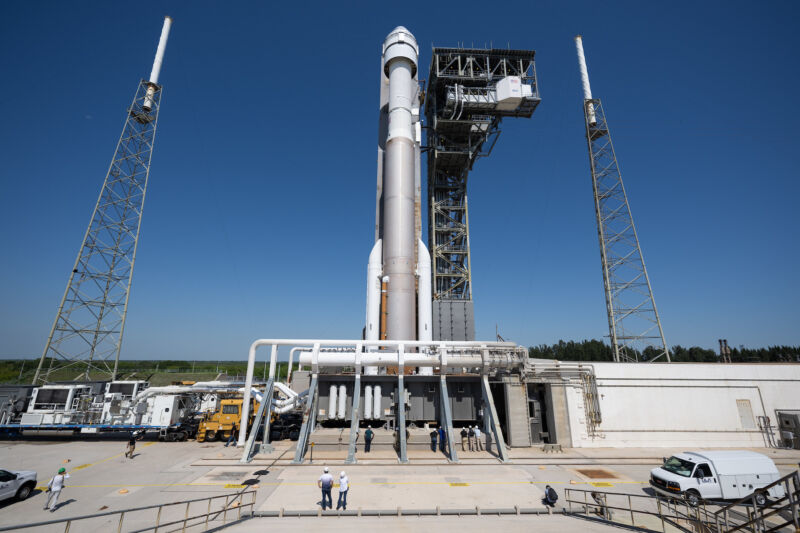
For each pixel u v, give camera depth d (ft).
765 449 99.76
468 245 181.57
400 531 44.91
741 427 102.89
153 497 59.16
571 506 55.72
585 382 102.01
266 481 66.54
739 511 56.65
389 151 125.08
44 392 102.89
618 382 103.65
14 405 106.42
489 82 175.94
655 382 104.37
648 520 51.52
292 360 97.35
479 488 63.26
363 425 99.76
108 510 54.24
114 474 71.10
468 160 180.86
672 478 59.16
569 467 77.66
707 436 101.50
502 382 98.78
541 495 60.70
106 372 164.66
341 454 83.87
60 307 157.07
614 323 168.45
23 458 83.71
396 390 97.71
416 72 137.59
